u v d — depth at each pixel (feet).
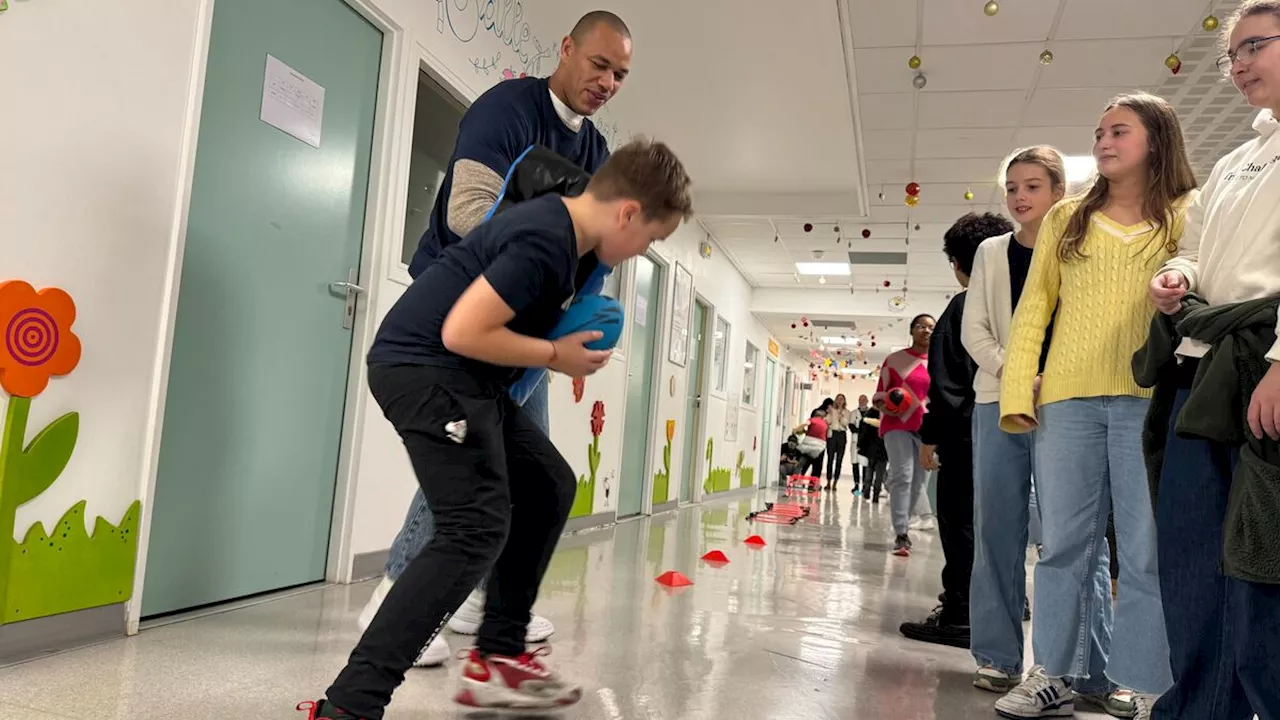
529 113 6.16
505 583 5.09
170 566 6.73
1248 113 15.24
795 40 13.67
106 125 5.72
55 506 5.51
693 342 26.37
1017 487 6.60
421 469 4.18
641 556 12.79
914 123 16.85
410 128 9.59
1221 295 4.03
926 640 8.24
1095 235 5.59
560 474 5.07
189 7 6.38
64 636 5.66
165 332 6.26
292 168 7.89
